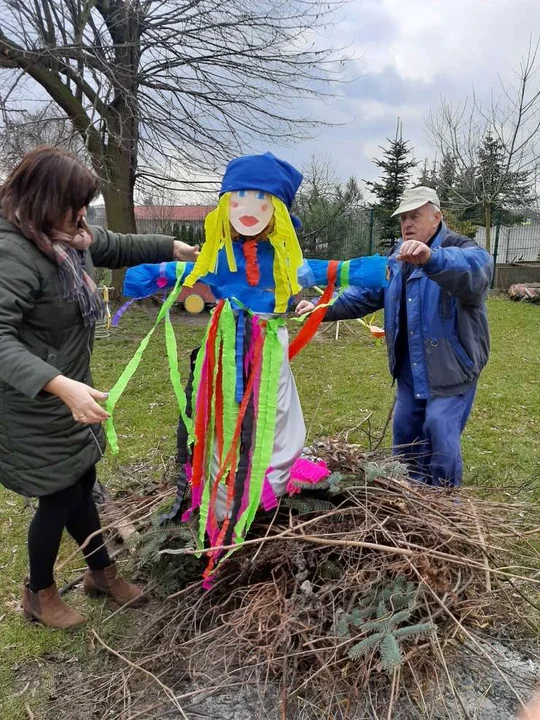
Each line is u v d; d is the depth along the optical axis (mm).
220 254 2107
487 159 15531
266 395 2055
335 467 2277
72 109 9328
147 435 4242
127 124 9508
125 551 2365
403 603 1710
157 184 10766
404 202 2613
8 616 2238
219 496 2113
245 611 1850
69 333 1860
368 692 1626
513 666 1914
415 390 2689
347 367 6438
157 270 2172
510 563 2145
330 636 1672
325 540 1805
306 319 2324
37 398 1807
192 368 2217
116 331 8625
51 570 2094
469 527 2014
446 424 2596
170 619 2031
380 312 10258
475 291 2355
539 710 1645
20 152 8758
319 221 13586
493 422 4590
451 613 1701
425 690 1724
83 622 2164
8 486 1916
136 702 1766
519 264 14961
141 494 2613
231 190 1998
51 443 1867
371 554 1888
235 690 1811
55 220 1707
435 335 2598
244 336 2082
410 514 2047
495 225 15203
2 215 1738
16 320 1670
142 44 9125
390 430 4328
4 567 2582
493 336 8445
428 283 2594
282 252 2041
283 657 1644
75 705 1810
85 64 8453
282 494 2127
